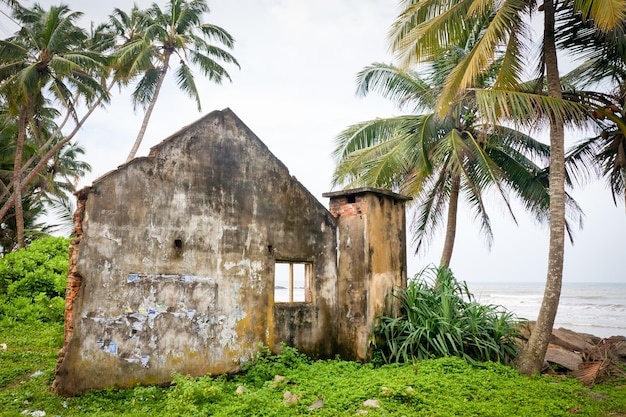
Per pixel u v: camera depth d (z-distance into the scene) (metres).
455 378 6.81
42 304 11.30
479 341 8.38
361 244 8.91
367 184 12.94
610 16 7.09
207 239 7.54
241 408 5.61
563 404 6.07
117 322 6.47
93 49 22.34
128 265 6.68
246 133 8.39
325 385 6.67
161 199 7.14
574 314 38.28
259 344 7.80
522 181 13.42
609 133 11.02
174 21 21.34
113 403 5.95
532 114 8.15
